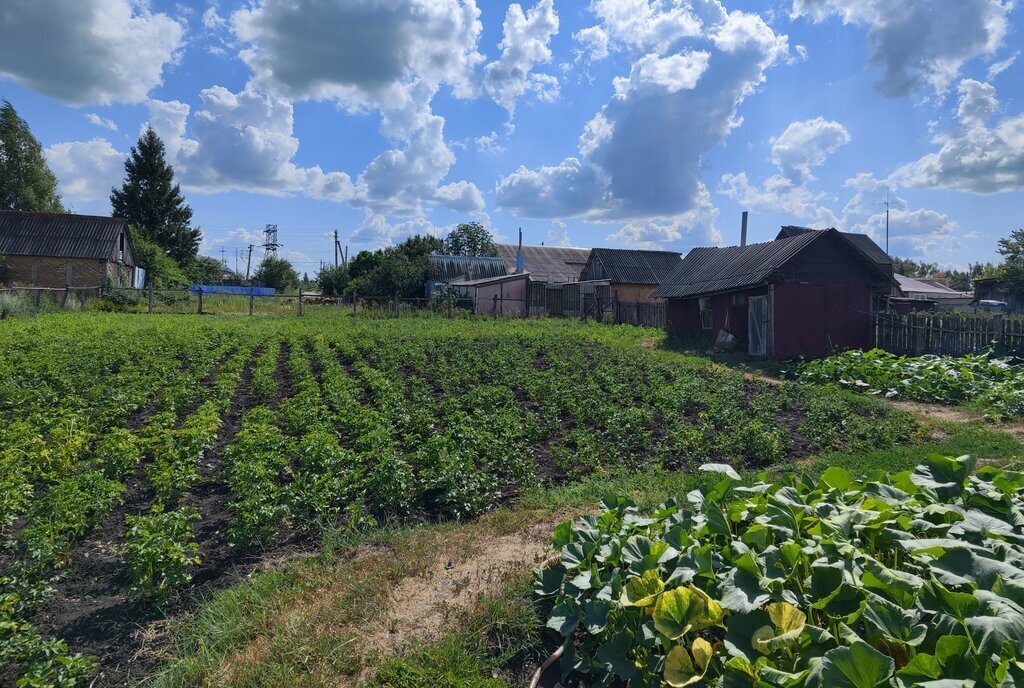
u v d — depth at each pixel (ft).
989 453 30.04
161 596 16.38
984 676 8.69
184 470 24.26
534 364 59.16
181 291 134.92
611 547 14.57
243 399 42.68
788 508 14.23
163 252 188.75
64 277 128.88
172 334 67.21
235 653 13.83
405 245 204.64
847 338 69.56
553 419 36.37
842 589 11.41
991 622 9.50
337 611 15.12
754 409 40.50
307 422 32.60
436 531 20.47
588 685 12.60
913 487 16.38
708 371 57.26
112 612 16.15
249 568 18.42
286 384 48.85
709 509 14.73
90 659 13.67
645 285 134.62
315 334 77.46
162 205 213.87
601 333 92.43
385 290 156.56
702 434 32.22
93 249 130.72
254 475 21.43
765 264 71.41
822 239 68.64
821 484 16.78
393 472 22.95
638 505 21.74
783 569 12.46
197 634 14.67
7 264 125.90
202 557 19.03
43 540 17.43
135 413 37.58
